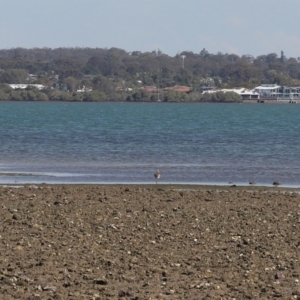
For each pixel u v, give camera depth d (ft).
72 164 291.99
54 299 103.50
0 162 296.30
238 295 107.04
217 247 133.49
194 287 110.32
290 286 111.75
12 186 220.23
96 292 107.04
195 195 197.26
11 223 149.59
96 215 160.35
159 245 134.10
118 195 193.88
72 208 168.96
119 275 115.24
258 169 280.10
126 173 262.88
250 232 146.20
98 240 136.36
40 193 195.72
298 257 127.24
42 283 110.22
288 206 179.22
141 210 168.14
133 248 131.23
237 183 237.86
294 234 144.97
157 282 112.47
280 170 278.05
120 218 157.69
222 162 306.14
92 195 192.65
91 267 118.93
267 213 168.04
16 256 124.16
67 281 111.75
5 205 172.14
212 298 105.29
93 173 261.65
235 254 128.98
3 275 113.29
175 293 107.65
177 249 131.54
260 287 110.83
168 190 209.26
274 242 138.00
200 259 125.39
